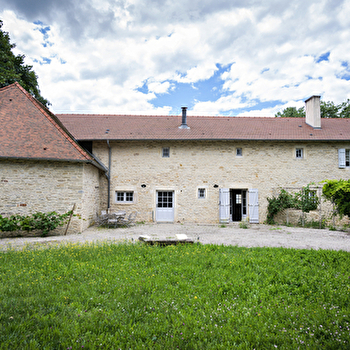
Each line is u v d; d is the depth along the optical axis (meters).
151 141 13.23
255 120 16.05
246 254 6.23
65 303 3.43
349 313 3.28
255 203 13.15
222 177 13.23
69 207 9.88
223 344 2.67
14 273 4.54
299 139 12.89
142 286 4.05
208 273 4.79
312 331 2.91
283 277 4.62
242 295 3.93
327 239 9.00
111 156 13.16
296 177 13.30
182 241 7.46
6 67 14.59
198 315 3.26
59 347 2.51
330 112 24.88
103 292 3.83
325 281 4.46
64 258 5.59
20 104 10.81
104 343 2.59
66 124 14.31
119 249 6.45
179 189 13.17
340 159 13.27
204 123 15.26
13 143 9.45
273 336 2.79
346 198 10.95
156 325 3.00
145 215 13.09
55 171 9.84
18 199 9.48
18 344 2.50
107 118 15.65
